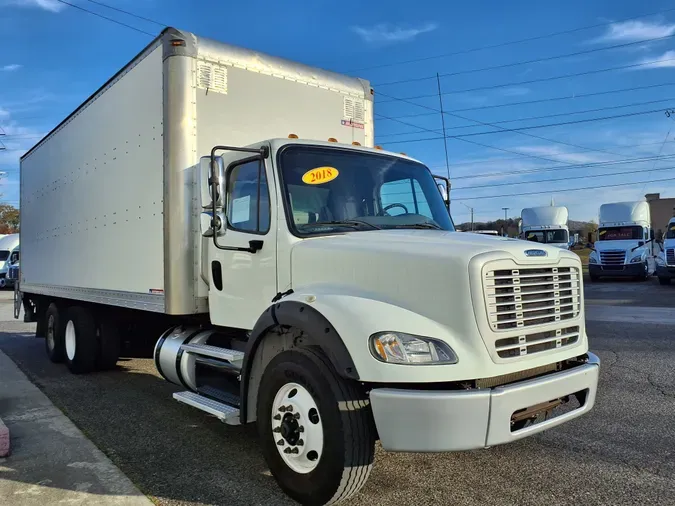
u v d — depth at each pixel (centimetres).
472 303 330
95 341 798
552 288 376
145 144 582
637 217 2616
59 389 717
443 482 408
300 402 368
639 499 376
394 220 487
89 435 527
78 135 781
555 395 349
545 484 402
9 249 3338
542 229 2794
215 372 510
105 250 684
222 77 555
